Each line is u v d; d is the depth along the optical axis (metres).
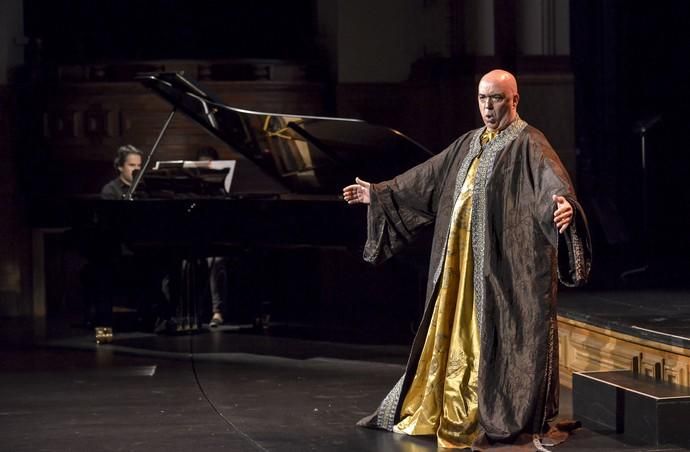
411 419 7.14
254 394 8.59
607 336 7.83
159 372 9.53
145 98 13.17
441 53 13.00
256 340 11.19
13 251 13.05
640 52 14.27
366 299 13.12
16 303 13.07
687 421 6.64
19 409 8.10
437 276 6.96
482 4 12.54
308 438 7.12
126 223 11.07
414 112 13.20
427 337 7.06
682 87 13.93
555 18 12.64
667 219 14.10
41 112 13.15
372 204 7.20
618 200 14.35
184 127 13.21
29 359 10.20
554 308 6.59
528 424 6.56
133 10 13.88
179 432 7.35
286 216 10.56
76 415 7.89
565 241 6.37
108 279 11.20
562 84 12.62
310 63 13.53
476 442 6.59
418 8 13.32
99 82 13.17
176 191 11.41
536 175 6.56
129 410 8.05
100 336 11.07
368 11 13.38
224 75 13.34
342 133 10.04
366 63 13.39
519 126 6.78
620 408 6.96
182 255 11.48
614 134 14.39
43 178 13.12
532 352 6.55
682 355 6.96
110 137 13.17
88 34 13.81
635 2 14.24
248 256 12.05
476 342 6.83
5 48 12.94
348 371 9.52
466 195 6.86
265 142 10.84
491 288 6.63
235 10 13.98
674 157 14.05
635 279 10.41
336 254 13.05
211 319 12.30
